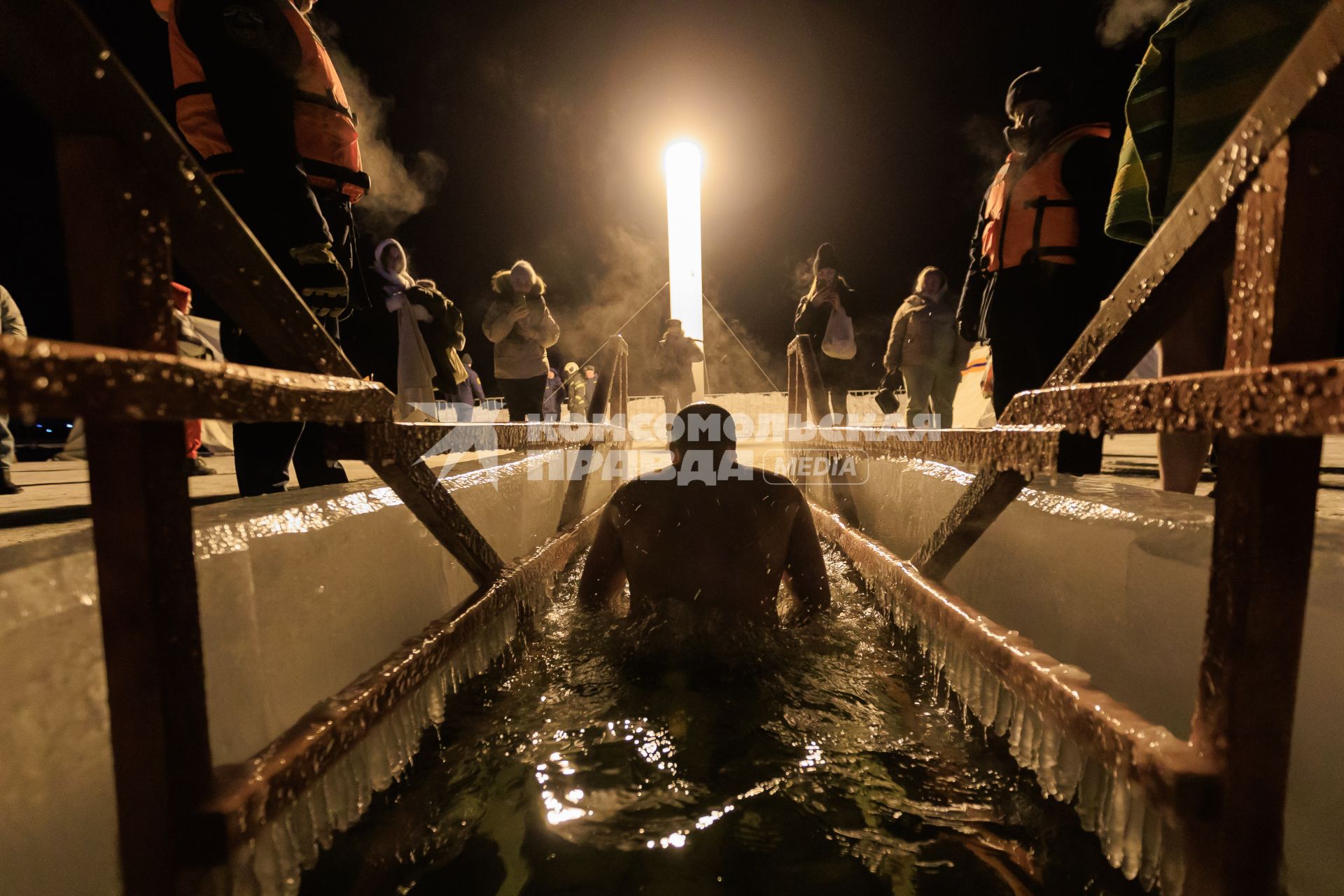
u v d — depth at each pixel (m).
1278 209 0.69
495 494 2.51
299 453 2.56
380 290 4.46
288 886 0.92
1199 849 0.79
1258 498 0.71
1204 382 0.72
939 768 1.29
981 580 2.02
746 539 1.95
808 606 2.04
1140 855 0.95
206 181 0.79
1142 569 1.27
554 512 3.46
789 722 1.45
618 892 0.98
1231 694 0.75
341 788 1.08
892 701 1.57
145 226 0.70
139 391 0.59
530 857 1.06
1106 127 2.87
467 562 1.70
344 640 1.43
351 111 2.56
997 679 1.33
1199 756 0.80
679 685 1.60
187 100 2.19
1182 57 1.85
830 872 1.01
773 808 1.16
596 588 2.08
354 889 0.99
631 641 1.80
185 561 0.74
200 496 2.86
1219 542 0.77
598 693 1.58
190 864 0.74
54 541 0.93
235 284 0.87
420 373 4.55
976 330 3.64
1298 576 0.72
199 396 0.67
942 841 1.09
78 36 0.60
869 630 2.05
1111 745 0.92
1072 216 2.87
